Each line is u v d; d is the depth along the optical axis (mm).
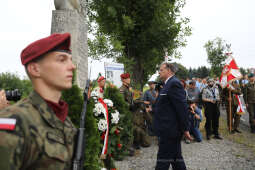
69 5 3051
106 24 12102
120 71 6289
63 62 888
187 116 2625
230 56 7254
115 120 3607
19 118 714
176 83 2680
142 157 4477
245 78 10633
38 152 738
